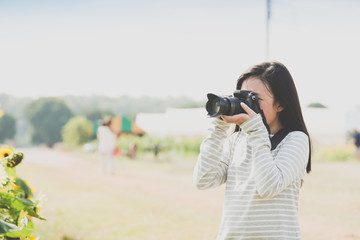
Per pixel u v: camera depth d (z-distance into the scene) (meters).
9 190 1.88
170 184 10.33
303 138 1.80
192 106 92.88
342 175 12.38
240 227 1.76
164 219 6.12
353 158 20.84
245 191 1.78
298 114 1.85
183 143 24.73
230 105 1.70
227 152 2.00
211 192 8.92
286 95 1.82
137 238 4.99
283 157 1.74
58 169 14.98
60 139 105.12
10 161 1.91
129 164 17.64
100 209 6.73
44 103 106.94
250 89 1.84
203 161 1.89
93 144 37.03
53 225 5.23
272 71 1.82
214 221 6.04
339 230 5.58
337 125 26.58
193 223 5.89
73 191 8.75
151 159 20.73
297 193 1.80
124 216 6.24
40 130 105.38
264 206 1.73
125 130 34.22
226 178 1.98
